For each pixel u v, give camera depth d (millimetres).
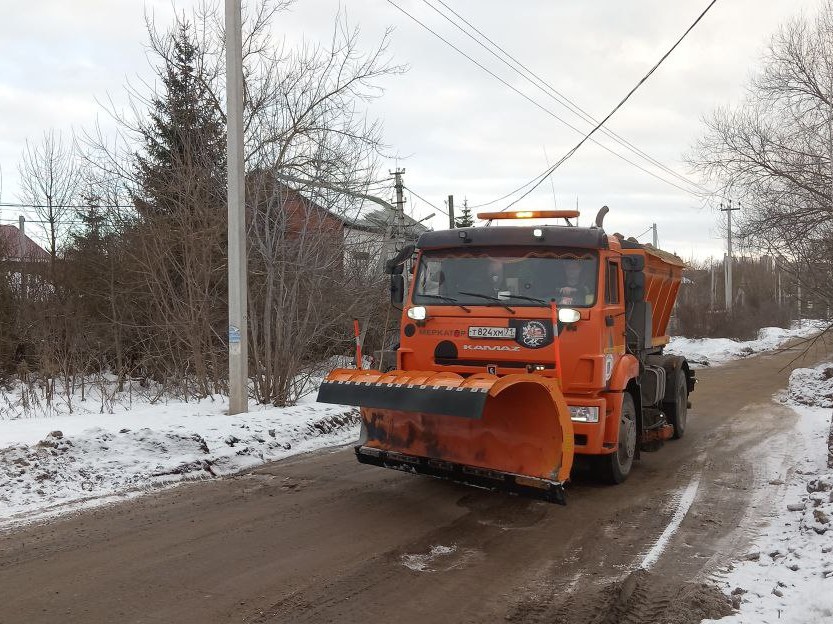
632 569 5227
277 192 13102
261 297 13594
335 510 6707
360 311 14500
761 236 16453
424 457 6656
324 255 13258
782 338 41969
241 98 11281
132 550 5504
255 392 12984
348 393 6637
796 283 16688
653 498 7324
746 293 60312
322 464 8773
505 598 4680
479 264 7500
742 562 5367
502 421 6266
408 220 16297
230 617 4309
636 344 8750
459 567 5258
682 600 4605
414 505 6926
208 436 9055
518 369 7070
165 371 16625
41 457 7688
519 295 7242
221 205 14070
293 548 5609
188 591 4699
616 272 7742
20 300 19375
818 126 15977
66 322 18297
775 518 6535
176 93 14078
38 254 20609
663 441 10453
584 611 4473
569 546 5773
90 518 6340
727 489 7719
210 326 13984
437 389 6008
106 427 9523
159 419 10430
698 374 23203
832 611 4172
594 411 6852
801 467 8648
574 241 7199
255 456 8945
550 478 5906
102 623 4195
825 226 15773
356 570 5145
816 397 15219
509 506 6941
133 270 15789
